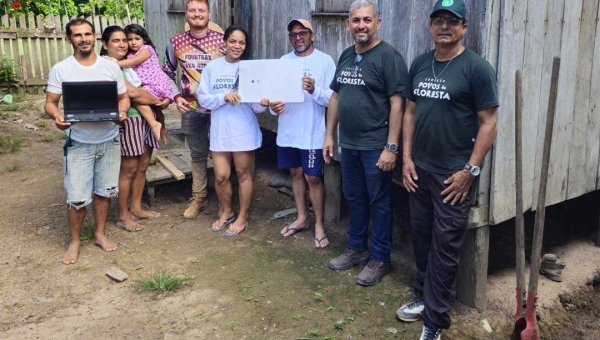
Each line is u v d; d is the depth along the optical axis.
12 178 6.27
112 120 3.98
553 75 2.67
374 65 3.53
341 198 5.34
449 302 3.26
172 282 3.92
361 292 3.86
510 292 3.92
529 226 4.93
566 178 3.87
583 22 3.59
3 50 10.66
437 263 3.21
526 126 3.43
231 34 4.40
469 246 3.61
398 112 3.50
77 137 4.04
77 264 4.26
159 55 9.41
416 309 3.54
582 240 4.78
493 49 3.16
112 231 4.87
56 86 3.92
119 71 4.14
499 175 3.37
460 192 3.08
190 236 4.81
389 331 3.43
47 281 4.01
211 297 3.80
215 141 4.64
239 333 3.40
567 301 3.99
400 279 4.02
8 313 3.60
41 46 10.95
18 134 8.07
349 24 3.54
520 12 3.18
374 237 3.97
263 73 4.26
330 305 3.70
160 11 9.10
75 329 3.43
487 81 2.87
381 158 3.57
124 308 3.67
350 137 3.75
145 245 4.62
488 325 3.57
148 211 5.26
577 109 3.77
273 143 6.54
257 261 4.33
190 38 4.90
